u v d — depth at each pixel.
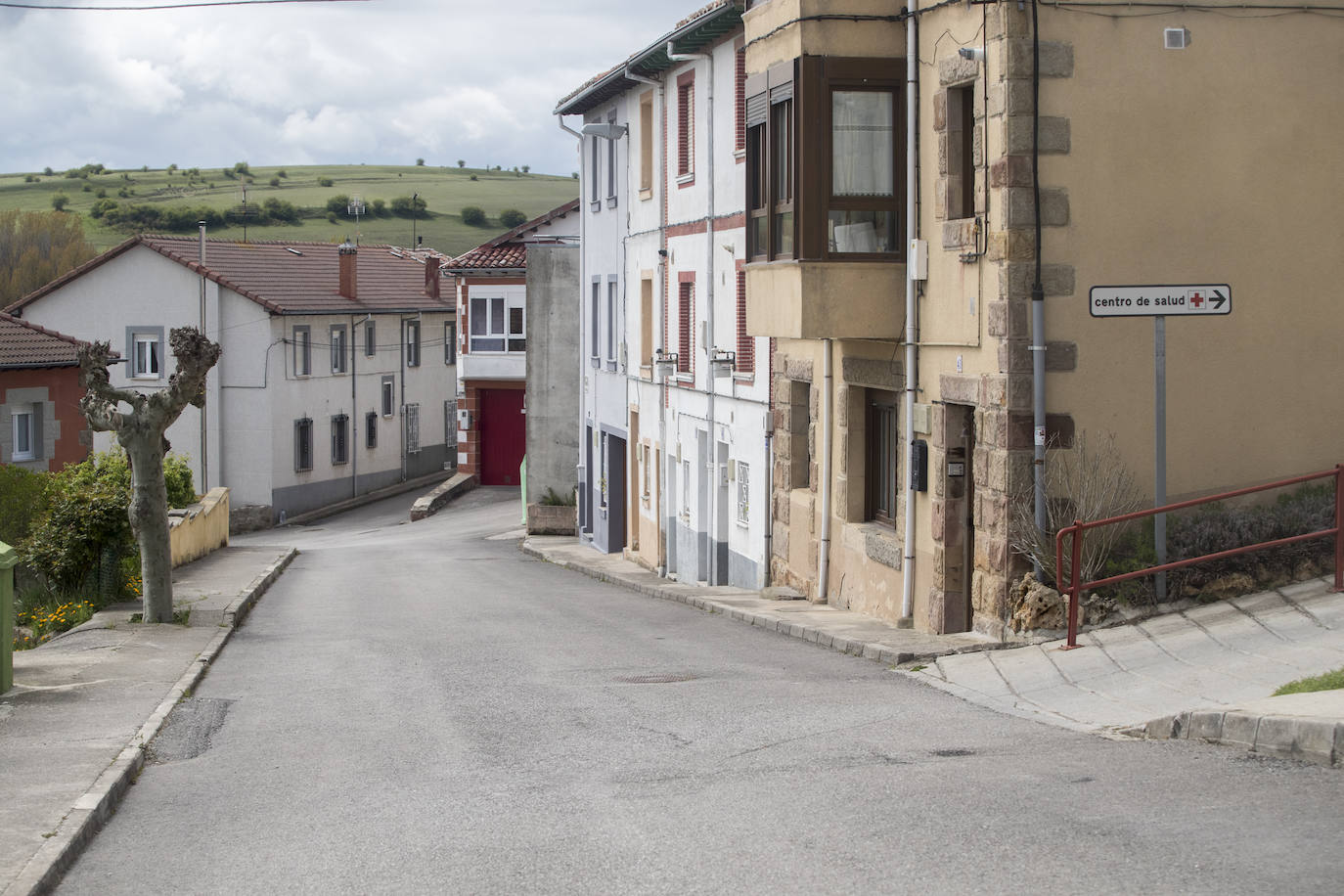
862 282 16.02
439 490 54.94
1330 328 14.02
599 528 36.44
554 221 57.47
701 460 25.97
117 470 26.50
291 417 55.09
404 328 65.19
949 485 15.26
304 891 6.71
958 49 14.59
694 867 6.75
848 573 18.31
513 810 8.15
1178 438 13.77
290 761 9.95
